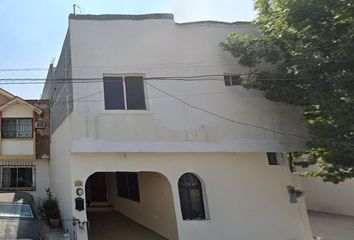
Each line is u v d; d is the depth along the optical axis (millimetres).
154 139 12398
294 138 13859
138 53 12969
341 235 16266
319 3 10047
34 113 20500
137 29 13141
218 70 13594
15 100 19984
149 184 14969
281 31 11930
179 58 13297
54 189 17500
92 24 12781
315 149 11953
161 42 13266
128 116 12336
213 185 13094
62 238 12977
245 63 13227
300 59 10672
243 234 12945
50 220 15000
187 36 13578
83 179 11859
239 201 13234
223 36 13984
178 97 12961
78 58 12359
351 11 9781
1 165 19781
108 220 17188
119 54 12789
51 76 18750
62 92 14750
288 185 14016
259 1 12414
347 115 10102
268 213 13438
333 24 10211
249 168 13703
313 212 23734
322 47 10422
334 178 11234
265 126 13672
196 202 13062
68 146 12688
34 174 20094
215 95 13375
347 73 9664
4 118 20156
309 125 12211
